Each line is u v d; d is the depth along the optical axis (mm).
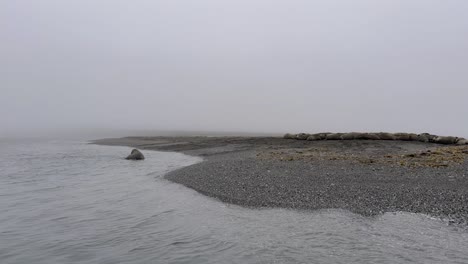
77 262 7195
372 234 8656
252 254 7574
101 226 9695
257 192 13367
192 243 8289
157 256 7516
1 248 7992
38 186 16328
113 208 11766
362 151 27734
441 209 10328
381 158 21094
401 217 9875
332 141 37156
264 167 19125
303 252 7633
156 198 13312
